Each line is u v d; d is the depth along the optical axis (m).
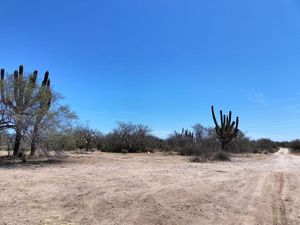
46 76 23.45
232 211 9.15
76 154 30.50
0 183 11.74
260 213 9.00
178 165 22.41
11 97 20.91
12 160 21.77
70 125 23.08
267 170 21.02
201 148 38.09
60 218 7.73
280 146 115.88
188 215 8.54
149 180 13.94
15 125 21.19
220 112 42.19
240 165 25.19
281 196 11.53
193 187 12.59
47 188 11.08
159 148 49.19
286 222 8.18
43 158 23.42
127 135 41.97
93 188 11.41
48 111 21.70
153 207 9.12
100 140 43.09
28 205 8.74
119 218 7.99
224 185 13.54
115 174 15.48
